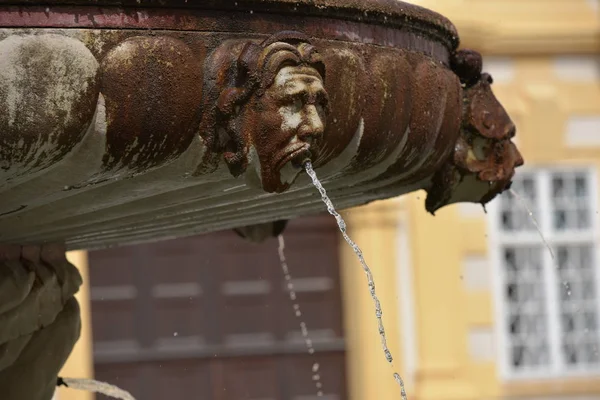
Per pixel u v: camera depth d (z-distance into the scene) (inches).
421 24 169.3
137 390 707.4
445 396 706.8
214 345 714.2
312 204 196.5
